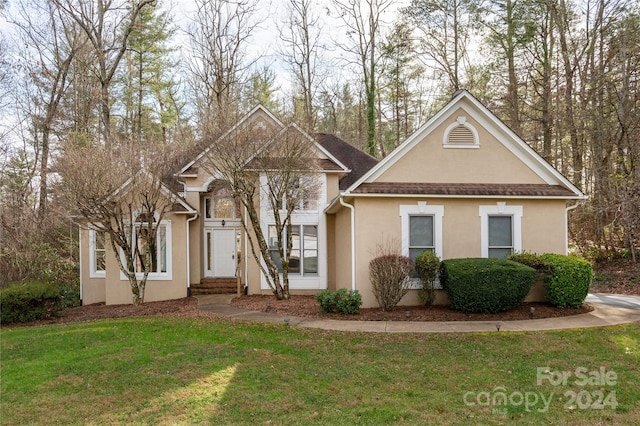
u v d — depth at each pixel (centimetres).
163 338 979
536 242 1308
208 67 2888
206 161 1434
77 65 2492
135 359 833
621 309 1184
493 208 1305
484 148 1342
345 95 3556
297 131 1342
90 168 1321
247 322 1113
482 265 1149
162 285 1627
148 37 2870
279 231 1455
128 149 1456
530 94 2647
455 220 1299
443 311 1178
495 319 1089
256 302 1436
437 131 1338
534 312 1135
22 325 1286
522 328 992
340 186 1855
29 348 951
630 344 868
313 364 795
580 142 2266
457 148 1338
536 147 2723
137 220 1568
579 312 1141
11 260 1767
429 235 1302
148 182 1475
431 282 1220
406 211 1289
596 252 2019
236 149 1284
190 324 1109
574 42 2275
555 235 1309
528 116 2459
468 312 1142
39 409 632
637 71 1944
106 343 959
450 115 1339
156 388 694
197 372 756
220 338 965
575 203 1437
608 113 2036
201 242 1817
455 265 1170
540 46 2438
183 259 1644
